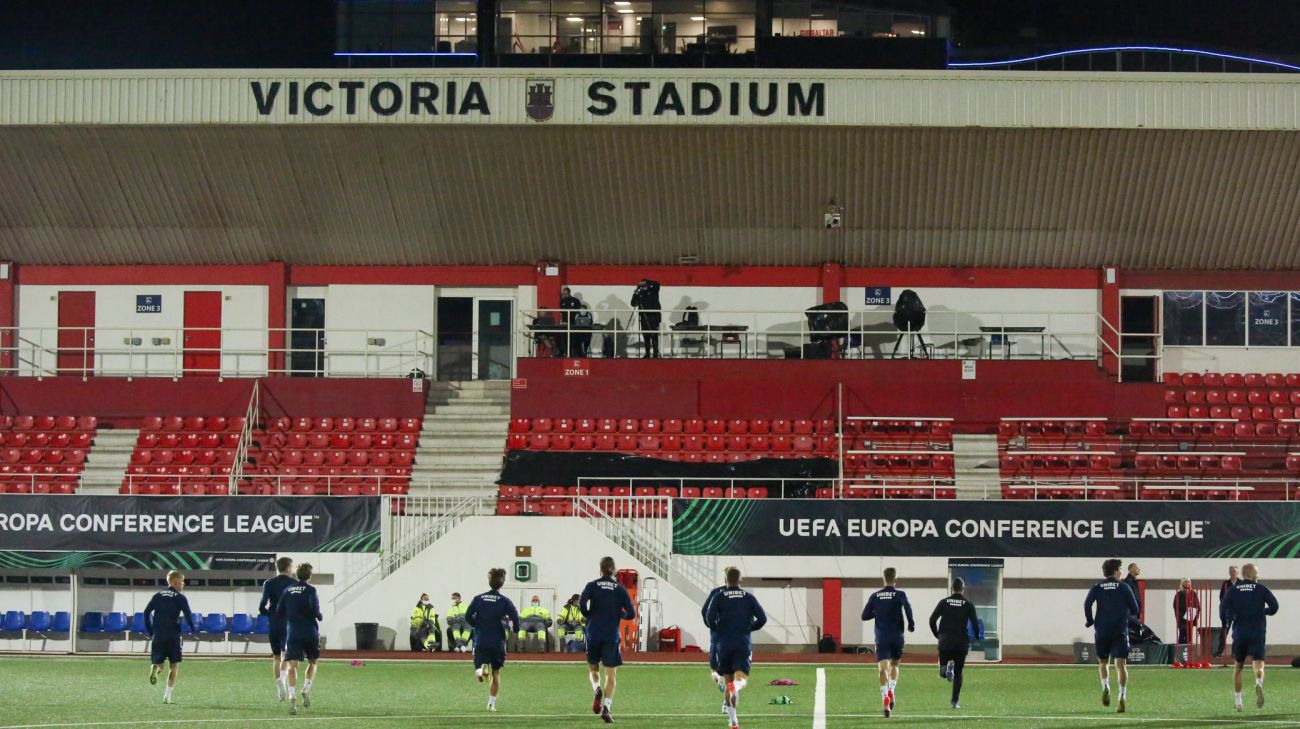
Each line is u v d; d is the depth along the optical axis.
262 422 36.62
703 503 30.56
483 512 32.44
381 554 30.69
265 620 30.45
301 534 30.67
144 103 34.69
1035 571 30.33
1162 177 35.84
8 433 36.09
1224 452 35.22
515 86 34.41
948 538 30.30
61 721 17.47
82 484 34.34
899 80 34.22
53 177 36.53
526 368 36.62
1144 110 34.31
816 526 30.44
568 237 37.94
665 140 35.12
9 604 31.14
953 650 19.27
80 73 34.72
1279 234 37.25
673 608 29.81
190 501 30.72
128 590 31.03
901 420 35.44
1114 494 33.66
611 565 17.73
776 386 36.19
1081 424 35.66
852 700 20.70
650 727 17.02
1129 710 19.23
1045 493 33.59
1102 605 19.33
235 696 20.78
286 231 37.97
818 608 30.73
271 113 34.56
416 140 35.22
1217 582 30.19
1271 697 21.25
